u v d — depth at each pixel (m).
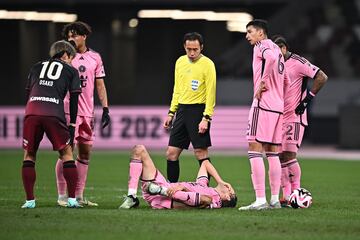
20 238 30.56
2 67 104.88
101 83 41.69
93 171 64.19
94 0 97.75
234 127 89.38
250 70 100.00
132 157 38.41
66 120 40.16
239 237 30.94
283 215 36.72
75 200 38.88
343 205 41.84
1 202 41.81
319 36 105.62
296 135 42.16
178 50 105.81
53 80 37.88
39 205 40.56
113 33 106.50
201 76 41.47
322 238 30.94
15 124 89.50
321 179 58.84
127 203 38.53
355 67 105.31
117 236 30.97
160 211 37.28
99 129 89.44
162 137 88.69
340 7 106.19
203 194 38.53
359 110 88.19
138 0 98.19
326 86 98.75
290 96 41.88
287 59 41.84
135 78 106.31
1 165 68.62
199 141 41.69
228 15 103.12
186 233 31.66
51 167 66.69
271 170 39.56
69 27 41.00
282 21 99.44
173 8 99.69
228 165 70.06
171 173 42.78
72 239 30.39
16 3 97.38
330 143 97.12
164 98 105.19
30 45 106.06
